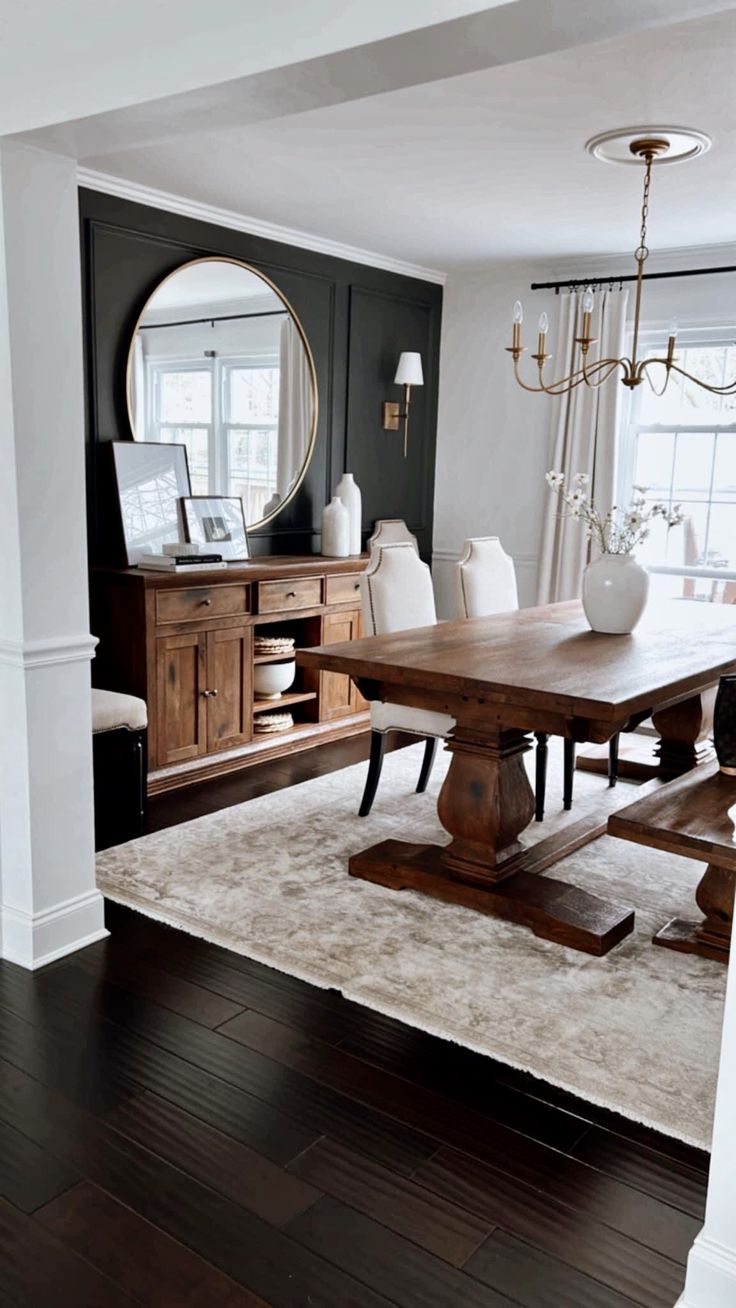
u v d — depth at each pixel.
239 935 2.90
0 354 2.49
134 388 4.44
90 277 4.20
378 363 5.80
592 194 4.23
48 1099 2.16
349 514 5.36
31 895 2.72
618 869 3.50
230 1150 2.02
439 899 3.17
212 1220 1.82
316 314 5.34
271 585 4.64
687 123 3.32
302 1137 2.06
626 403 5.61
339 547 5.24
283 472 5.29
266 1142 2.04
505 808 3.09
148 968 2.74
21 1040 2.38
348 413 5.65
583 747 5.00
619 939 2.89
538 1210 1.88
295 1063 2.32
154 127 2.32
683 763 4.38
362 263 5.56
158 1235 1.79
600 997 2.61
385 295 5.76
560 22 1.71
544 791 3.99
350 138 3.54
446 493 6.35
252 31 1.96
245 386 4.97
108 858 3.45
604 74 2.90
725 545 5.41
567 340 5.61
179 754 4.30
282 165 3.89
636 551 5.67
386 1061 2.34
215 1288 1.67
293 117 3.30
